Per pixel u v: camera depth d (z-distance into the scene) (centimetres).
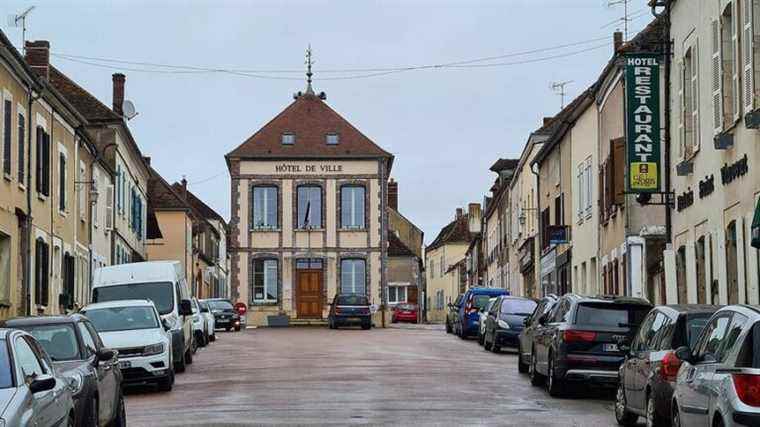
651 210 3259
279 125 7019
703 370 1238
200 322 3988
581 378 2086
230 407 1970
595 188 3834
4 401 1066
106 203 4531
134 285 3016
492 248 8131
